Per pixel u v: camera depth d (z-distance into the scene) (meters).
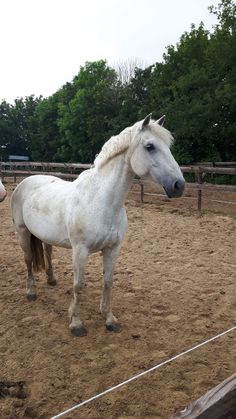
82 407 2.36
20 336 3.29
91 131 26.64
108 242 3.12
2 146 45.78
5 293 4.28
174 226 7.67
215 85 16.78
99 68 33.62
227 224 7.70
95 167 3.16
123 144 2.92
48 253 4.33
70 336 3.27
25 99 48.06
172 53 19.88
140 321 3.57
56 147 36.84
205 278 4.71
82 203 3.05
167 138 2.87
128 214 9.11
